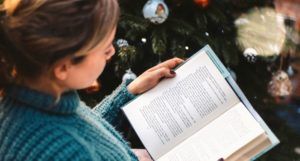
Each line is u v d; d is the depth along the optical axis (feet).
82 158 2.18
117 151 2.51
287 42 6.03
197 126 3.32
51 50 2.01
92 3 2.06
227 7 5.95
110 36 2.19
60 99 2.28
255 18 5.90
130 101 3.47
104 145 2.44
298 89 6.59
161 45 5.26
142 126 3.40
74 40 2.02
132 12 5.55
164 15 5.01
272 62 6.25
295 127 6.46
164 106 3.41
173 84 3.45
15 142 2.20
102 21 2.07
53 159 2.14
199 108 3.35
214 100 3.33
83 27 2.03
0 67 2.17
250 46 5.72
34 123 2.20
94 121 2.53
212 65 3.42
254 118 3.24
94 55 2.20
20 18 2.02
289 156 6.04
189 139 3.31
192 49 5.65
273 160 5.97
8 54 2.09
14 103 2.26
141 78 3.47
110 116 3.50
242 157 3.20
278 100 6.56
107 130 2.70
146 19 5.31
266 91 6.38
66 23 2.00
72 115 2.36
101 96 5.64
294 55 6.27
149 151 3.35
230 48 5.65
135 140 4.27
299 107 6.66
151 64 5.52
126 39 5.53
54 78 2.16
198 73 3.42
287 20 6.20
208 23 5.84
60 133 2.20
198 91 3.38
